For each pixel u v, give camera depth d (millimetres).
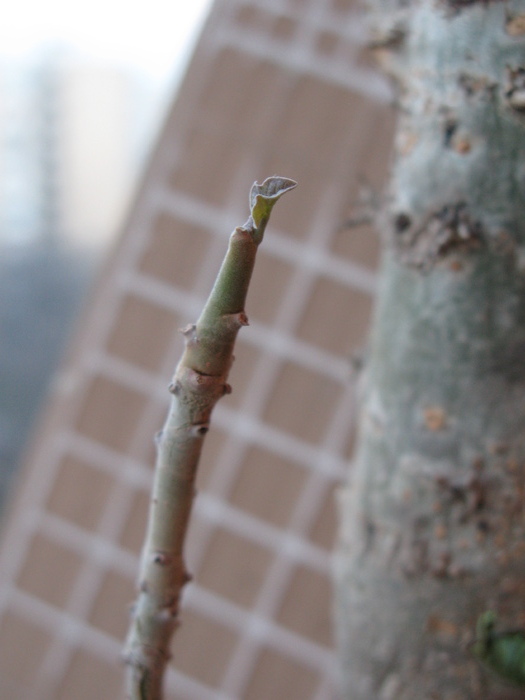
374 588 510
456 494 464
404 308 470
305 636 813
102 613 832
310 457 819
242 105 837
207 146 839
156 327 837
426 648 496
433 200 435
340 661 562
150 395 834
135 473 833
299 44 834
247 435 825
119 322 841
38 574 838
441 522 474
